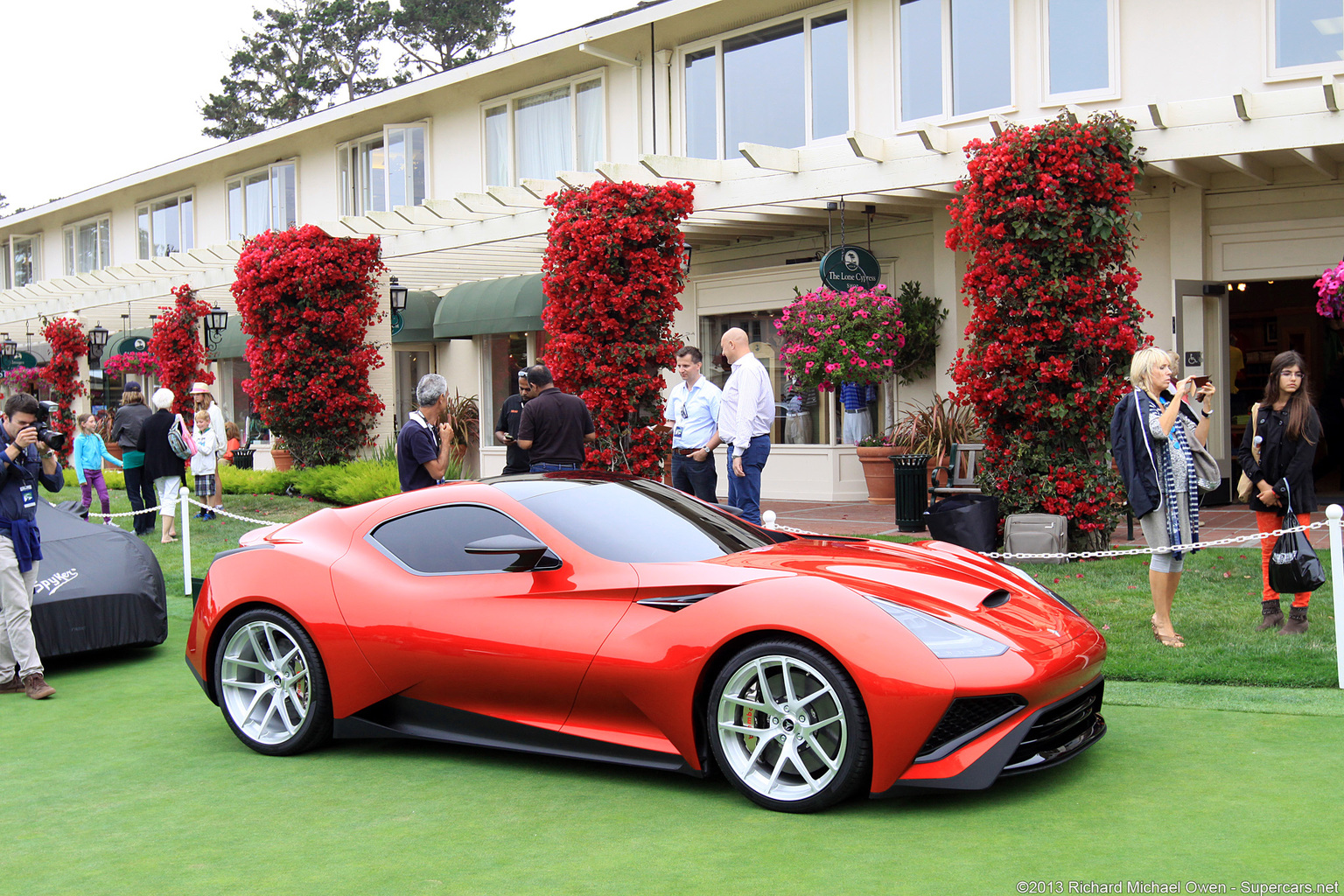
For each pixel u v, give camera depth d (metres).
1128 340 8.77
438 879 3.34
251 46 46.69
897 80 13.37
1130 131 8.98
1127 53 11.75
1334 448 14.66
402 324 18.48
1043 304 8.88
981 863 3.29
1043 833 3.52
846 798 3.79
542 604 4.39
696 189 12.60
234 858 3.59
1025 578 4.73
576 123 17.30
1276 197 11.51
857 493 14.36
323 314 16.14
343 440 16.73
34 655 6.10
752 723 3.98
